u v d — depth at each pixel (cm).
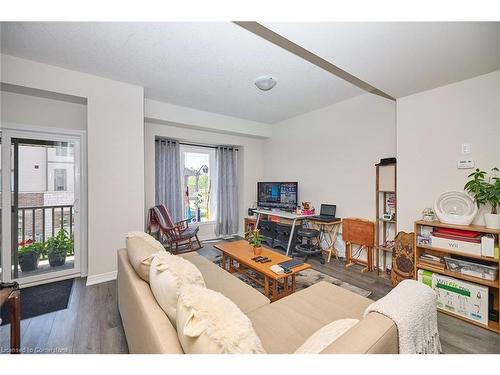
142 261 130
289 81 292
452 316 200
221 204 496
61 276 277
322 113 396
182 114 389
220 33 196
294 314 138
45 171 273
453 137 219
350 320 107
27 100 258
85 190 287
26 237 266
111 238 279
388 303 94
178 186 436
